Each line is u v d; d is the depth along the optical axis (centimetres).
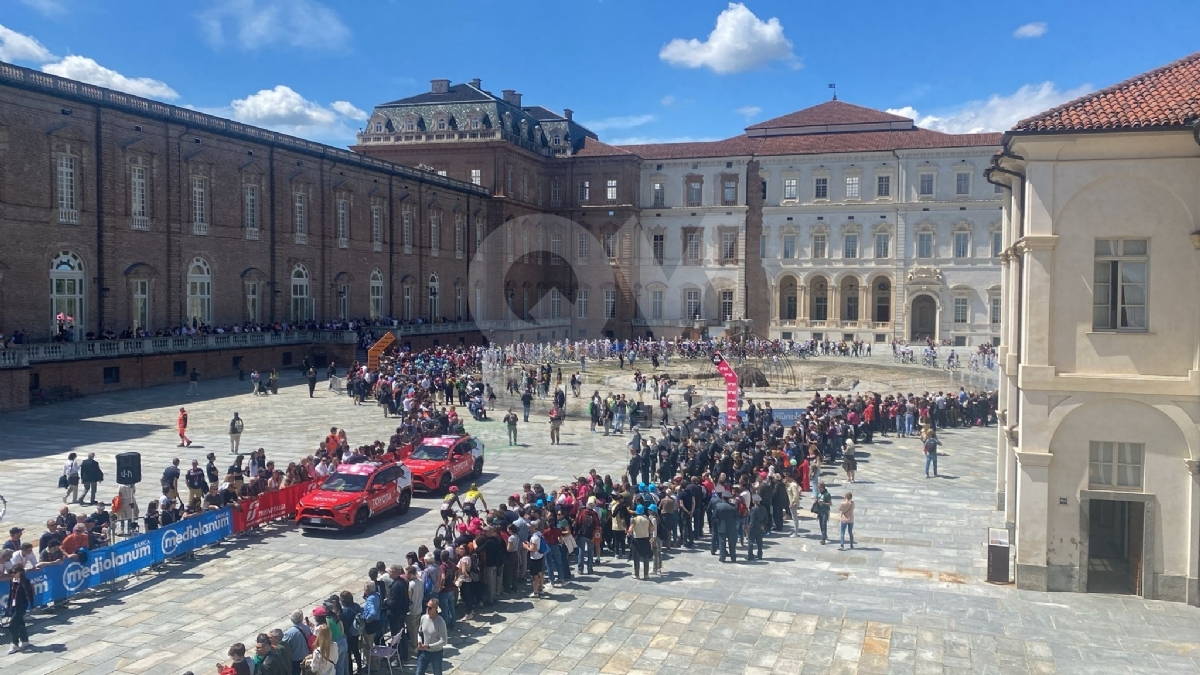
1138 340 2200
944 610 2077
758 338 10275
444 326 8775
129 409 4888
